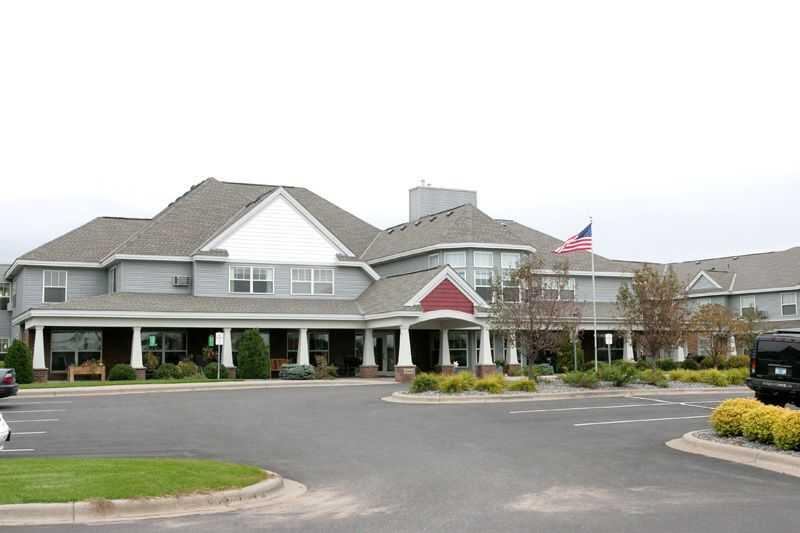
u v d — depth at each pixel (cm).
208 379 3659
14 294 4666
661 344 3403
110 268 4297
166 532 944
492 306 3300
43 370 3544
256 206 4272
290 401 2641
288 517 1034
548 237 5381
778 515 1013
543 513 1038
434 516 1027
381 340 4541
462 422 2064
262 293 4256
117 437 1792
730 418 1664
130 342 4022
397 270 4884
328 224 5231
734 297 6012
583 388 3014
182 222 4391
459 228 4509
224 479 1205
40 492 1060
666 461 1469
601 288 5200
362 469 1403
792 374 2089
